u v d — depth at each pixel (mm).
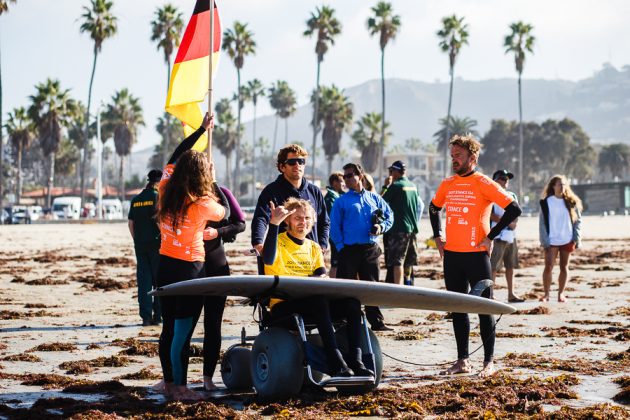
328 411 5902
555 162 160375
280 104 130875
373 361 6398
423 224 60281
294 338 6258
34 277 18547
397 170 11266
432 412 5859
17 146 112312
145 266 10742
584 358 8094
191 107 8828
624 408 5891
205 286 6031
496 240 13078
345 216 9828
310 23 90375
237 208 7082
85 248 31344
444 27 91500
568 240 13305
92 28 81875
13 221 70750
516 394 6309
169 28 82750
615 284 16375
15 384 6906
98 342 9336
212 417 5625
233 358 6785
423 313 12023
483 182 7574
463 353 7445
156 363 8023
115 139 110875
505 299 13836
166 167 7195
